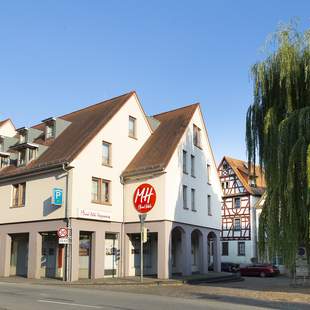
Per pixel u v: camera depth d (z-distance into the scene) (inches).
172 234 1266.0
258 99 834.8
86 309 490.0
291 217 704.4
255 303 609.9
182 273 1171.9
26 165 1171.9
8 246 1171.9
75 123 1269.7
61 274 1103.0
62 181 1055.6
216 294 725.3
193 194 1261.1
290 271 828.0
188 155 1241.4
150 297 664.4
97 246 1070.4
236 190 2167.8
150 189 1024.9
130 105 1237.1
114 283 930.1
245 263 2074.3
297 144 700.7
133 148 1220.5
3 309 477.7
